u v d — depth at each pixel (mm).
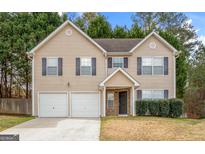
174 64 27422
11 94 38625
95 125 19828
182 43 44594
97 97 26828
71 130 17578
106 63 26938
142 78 27312
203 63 36062
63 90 26812
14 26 35688
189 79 36562
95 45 26844
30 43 34531
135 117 24000
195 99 28109
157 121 21156
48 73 26828
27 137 15133
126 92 27047
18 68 35062
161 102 24828
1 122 21109
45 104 26797
